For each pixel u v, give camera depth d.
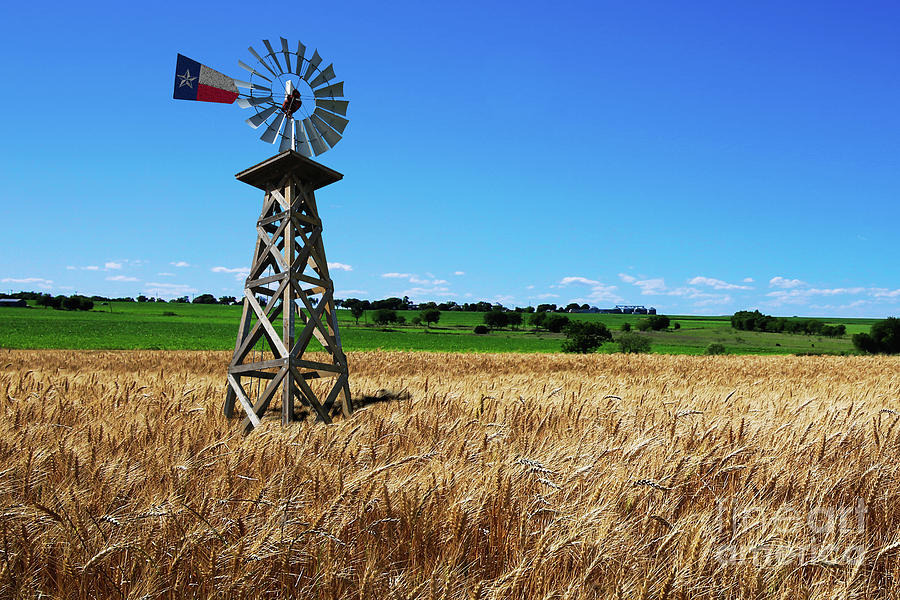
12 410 8.41
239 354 10.45
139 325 103.31
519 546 3.81
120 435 6.86
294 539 3.40
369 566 3.29
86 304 154.50
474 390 12.71
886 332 80.75
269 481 4.66
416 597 3.22
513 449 6.05
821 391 14.55
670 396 11.77
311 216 10.95
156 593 3.15
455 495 4.34
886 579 3.89
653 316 149.62
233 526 3.67
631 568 3.45
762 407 10.27
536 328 144.75
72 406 8.79
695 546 3.39
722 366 31.25
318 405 9.70
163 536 3.55
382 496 4.14
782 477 5.26
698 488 5.04
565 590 3.35
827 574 3.66
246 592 3.19
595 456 5.31
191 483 4.87
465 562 3.83
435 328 138.62
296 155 10.04
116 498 4.16
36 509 3.52
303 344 9.80
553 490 4.37
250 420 9.36
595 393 11.92
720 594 3.36
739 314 155.62
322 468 4.95
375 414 8.52
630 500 4.23
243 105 10.98
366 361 33.72
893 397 12.61
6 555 3.14
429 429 7.21
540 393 11.91
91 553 3.38
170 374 19.81
